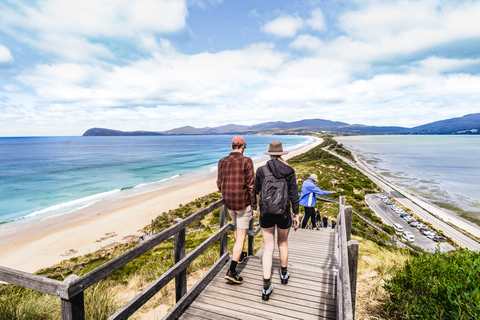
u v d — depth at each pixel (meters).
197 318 2.71
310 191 7.02
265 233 3.11
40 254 21.88
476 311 2.15
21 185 54.25
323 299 3.04
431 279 2.93
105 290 4.25
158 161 94.56
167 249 16.47
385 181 78.69
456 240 37.03
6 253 22.17
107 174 66.50
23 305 3.35
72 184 53.94
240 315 2.75
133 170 73.00
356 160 123.25
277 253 5.04
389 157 145.38
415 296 2.92
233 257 3.32
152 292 2.25
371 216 39.53
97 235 25.92
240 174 3.28
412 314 2.80
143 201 38.81
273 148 3.07
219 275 3.62
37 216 32.41
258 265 3.98
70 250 22.59
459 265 3.13
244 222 3.38
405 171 100.38
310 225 7.75
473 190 70.62
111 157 116.31
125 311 1.90
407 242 31.50
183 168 75.06
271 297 3.09
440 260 3.21
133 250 2.00
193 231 25.02
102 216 31.94
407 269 3.33
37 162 102.94
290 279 3.52
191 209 33.66
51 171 75.25
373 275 4.96
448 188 72.94
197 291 3.15
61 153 149.12
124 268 7.64
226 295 3.13
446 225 43.03
